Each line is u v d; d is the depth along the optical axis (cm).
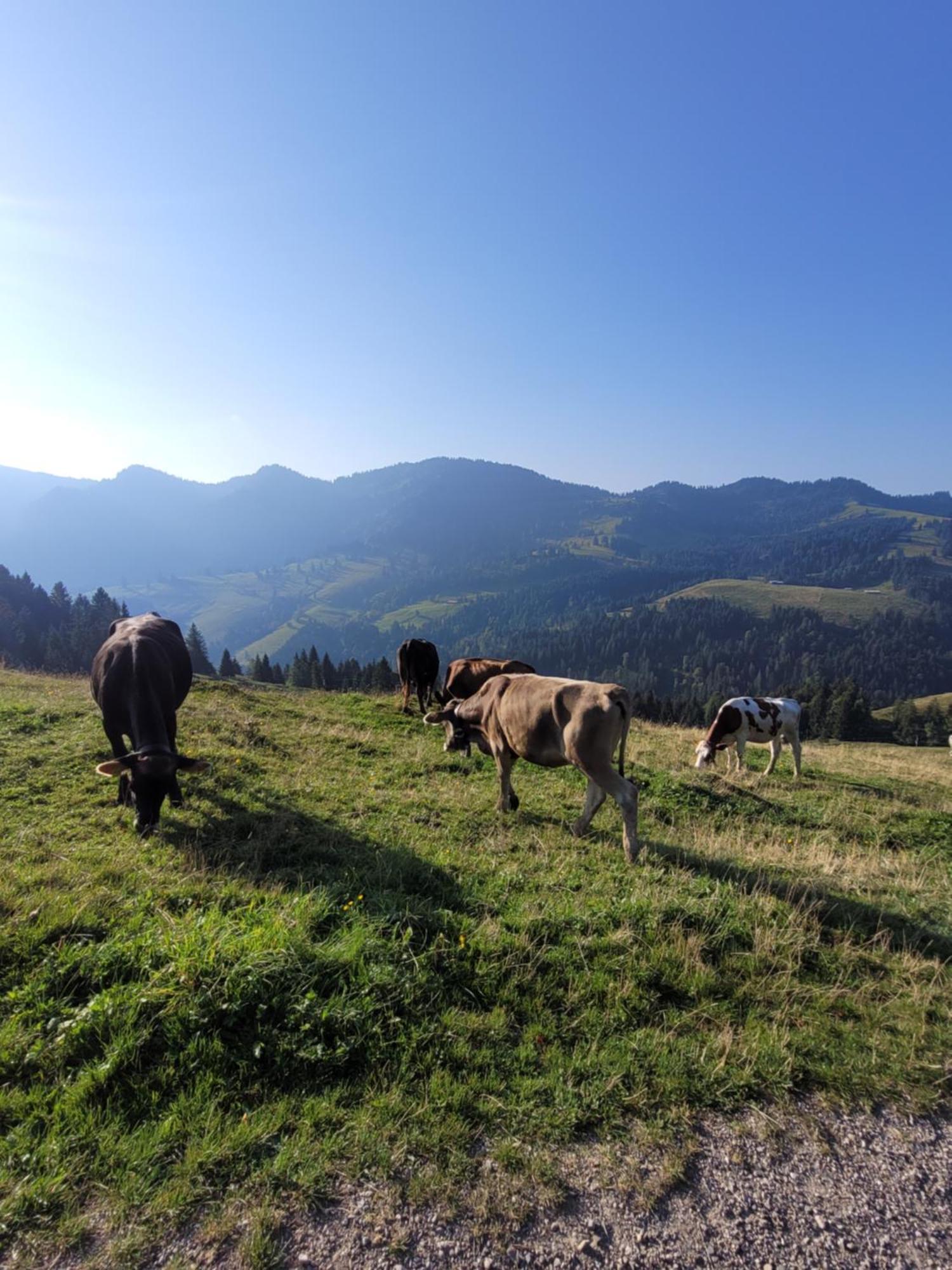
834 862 766
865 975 508
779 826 938
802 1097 382
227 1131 327
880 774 1669
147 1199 293
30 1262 264
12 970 416
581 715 723
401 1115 344
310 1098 351
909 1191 328
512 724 810
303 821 744
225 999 393
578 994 446
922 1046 428
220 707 1329
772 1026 433
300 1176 307
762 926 555
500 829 787
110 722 739
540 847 730
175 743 867
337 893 557
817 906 612
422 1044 394
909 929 598
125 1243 274
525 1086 369
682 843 790
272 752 1041
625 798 706
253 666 8462
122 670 733
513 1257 280
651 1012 441
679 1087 378
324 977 431
